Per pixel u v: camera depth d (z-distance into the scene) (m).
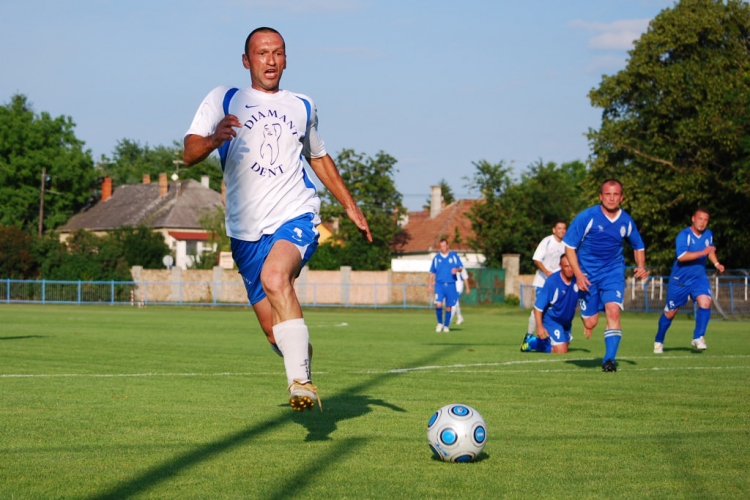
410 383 10.84
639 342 20.53
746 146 42.59
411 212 102.44
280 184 6.97
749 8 50.19
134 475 5.31
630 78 51.22
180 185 94.56
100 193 108.69
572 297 16.22
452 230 82.81
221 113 6.92
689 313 41.19
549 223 68.25
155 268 69.50
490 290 57.03
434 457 5.94
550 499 4.81
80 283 59.97
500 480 5.27
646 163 49.47
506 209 67.81
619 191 12.70
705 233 16.42
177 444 6.37
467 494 4.89
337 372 12.31
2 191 90.38
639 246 12.97
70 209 97.50
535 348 16.72
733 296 37.59
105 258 65.44
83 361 13.98
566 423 7.59
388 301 58.16
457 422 5.78
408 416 7.88
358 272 59.41
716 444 6.56
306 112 7.16
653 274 50.81
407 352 16.55
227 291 60.94
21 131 92.38
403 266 69.38
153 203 93.62
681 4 50.94
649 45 51.06
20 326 26.78
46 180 95.31
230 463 5.70
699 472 5.55
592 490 5.03
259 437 6.70
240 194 6.97
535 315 15.89
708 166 47.53
